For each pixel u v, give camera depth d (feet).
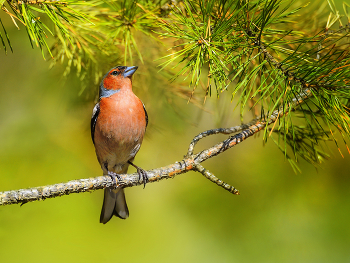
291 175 32.78
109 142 27.81
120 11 21.97
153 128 33.86
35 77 35.94
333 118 17.26
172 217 36.60
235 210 34.32
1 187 33.24
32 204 32.48
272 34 19.76
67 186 20.31
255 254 32.83
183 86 28.32
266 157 33.60
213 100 28.17
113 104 26.68
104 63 27.61
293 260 31.86
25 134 35.76
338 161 31.19
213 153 22.04
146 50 26.81
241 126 22.45
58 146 35.78
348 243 31.53
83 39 24.38
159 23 20.56
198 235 35.19
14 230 30.71
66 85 32.68
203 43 18.17
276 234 32.83
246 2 18.16
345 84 16.93
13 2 18.01
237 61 18.92
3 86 36.09
